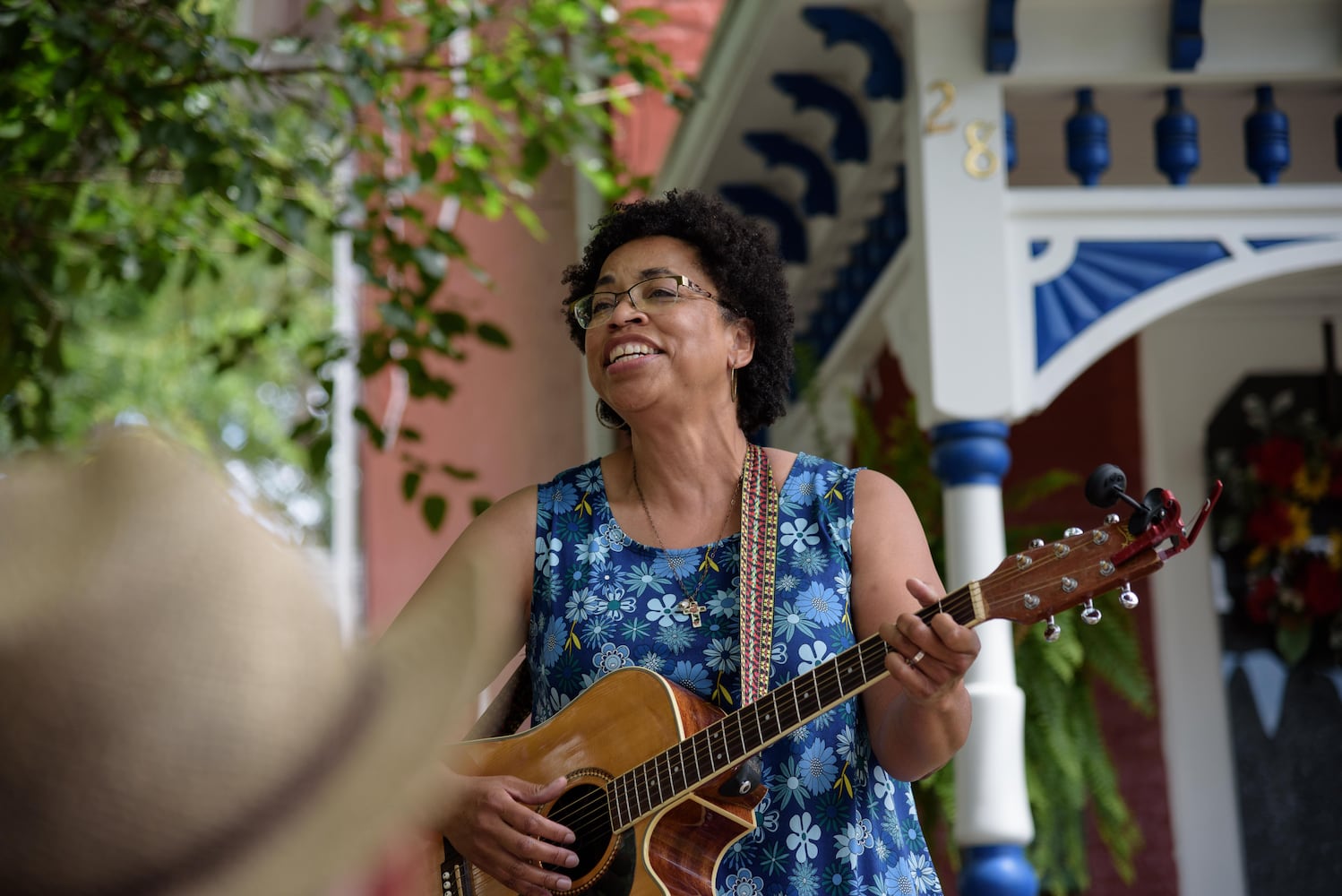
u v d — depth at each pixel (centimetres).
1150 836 625
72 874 81
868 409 582
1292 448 627
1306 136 602
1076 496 657
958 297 456
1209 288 467
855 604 270
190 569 85
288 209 498
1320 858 620
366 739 89
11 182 523
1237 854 621
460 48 678
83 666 82
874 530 274
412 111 602
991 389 452
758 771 254
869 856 257
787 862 256
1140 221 468
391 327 567
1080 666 509
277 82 529
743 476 281
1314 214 472
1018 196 463
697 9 816
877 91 492
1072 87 476
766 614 266
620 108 614
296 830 85
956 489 456
